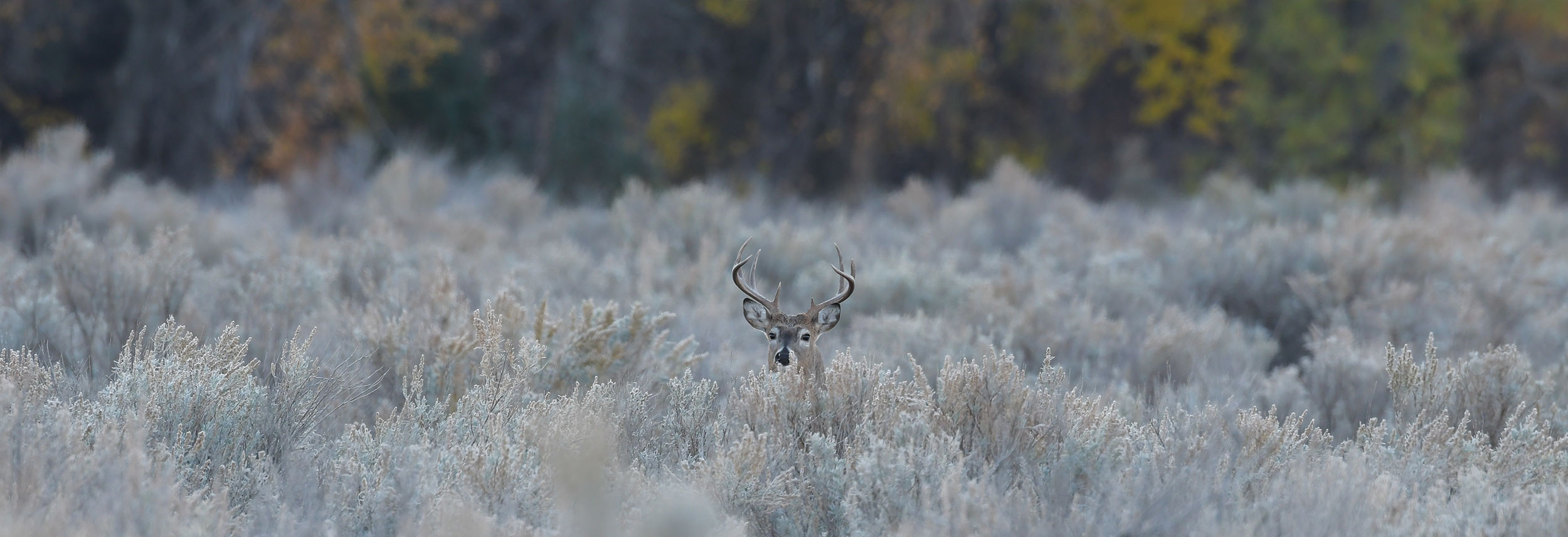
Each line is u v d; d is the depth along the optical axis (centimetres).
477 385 999
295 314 1359
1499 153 5203
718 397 1147
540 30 4497
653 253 2020
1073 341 1430
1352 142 4822
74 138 2608
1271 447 877
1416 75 4734
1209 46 4722
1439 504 779
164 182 3147
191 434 840
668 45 4506
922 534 705
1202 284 1811
